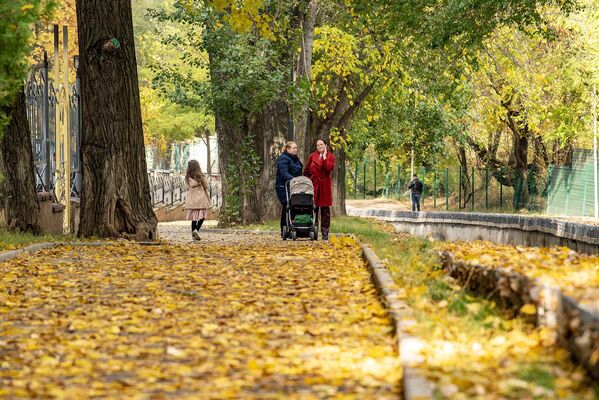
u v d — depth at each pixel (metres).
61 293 12.37
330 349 8.36
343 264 16.38
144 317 10.42
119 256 17.80
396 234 33.84
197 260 16.95
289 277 14.30
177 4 36.19
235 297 11.96
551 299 7.73
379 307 10.42
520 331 8.04
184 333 9.41
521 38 43.09
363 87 43.66
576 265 10.21
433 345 7.72
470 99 50.81
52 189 26.67
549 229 35.16
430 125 49.84
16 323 10.08
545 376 6.45
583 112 54.31
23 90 22.55
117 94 22.47
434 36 30.19
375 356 7.95
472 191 66.38
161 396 6.64
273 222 36.50
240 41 35.28
